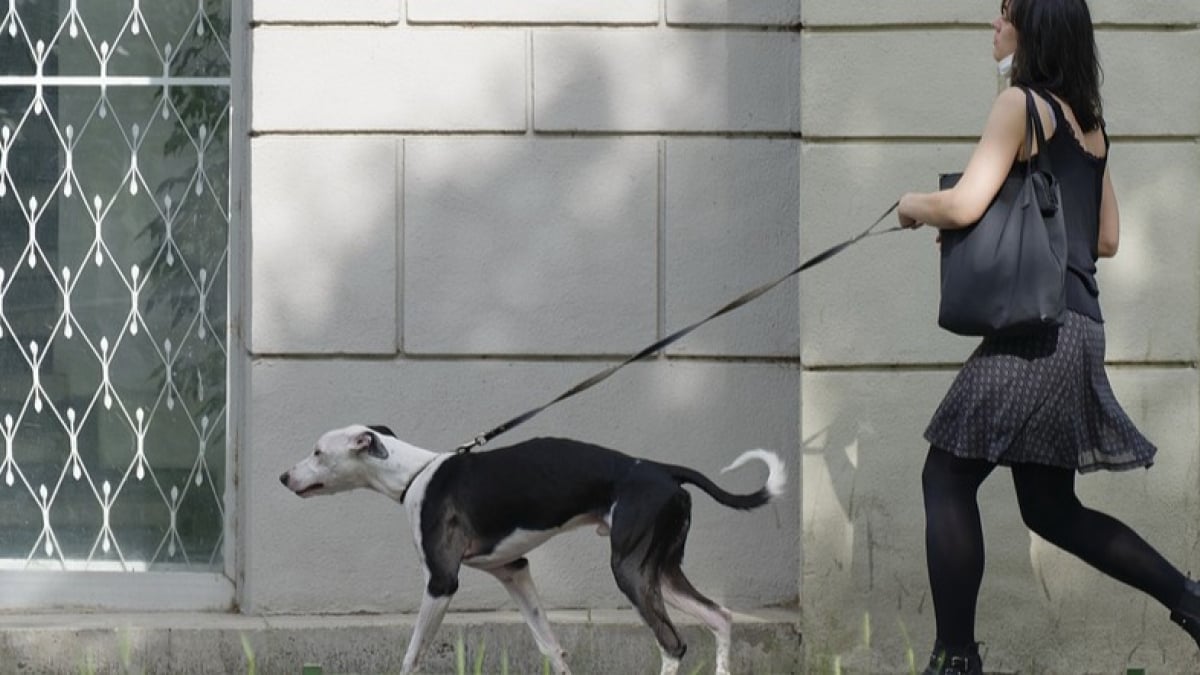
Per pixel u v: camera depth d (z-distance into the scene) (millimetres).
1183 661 11539
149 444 12414
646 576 9828
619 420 11984
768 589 12047
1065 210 9617
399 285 11898
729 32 11922
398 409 11914
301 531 11914
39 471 12430
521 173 11898
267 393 11867
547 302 11930
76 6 12375
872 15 11430
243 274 12188
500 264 11914
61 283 12414
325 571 11930
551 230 11922
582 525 10172
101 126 12375
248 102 11992
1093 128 9797
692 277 11969
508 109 11867
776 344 11992
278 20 11750
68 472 12430
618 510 9875
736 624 11625
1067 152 9625
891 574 11539
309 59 11789
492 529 10039
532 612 10438
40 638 11539
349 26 11797
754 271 11984
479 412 11938
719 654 10023
